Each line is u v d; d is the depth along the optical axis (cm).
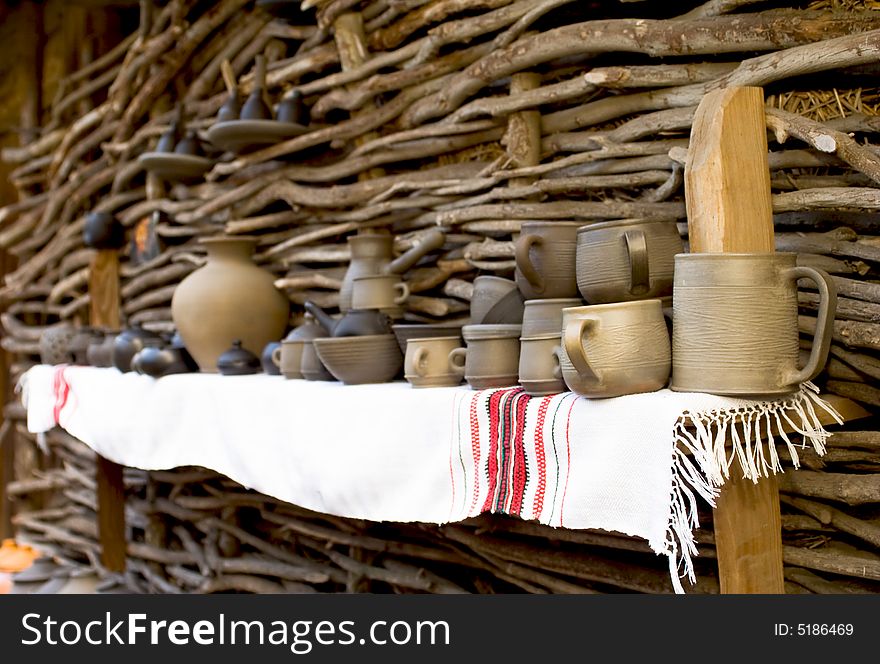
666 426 103
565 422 113
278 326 227
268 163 238
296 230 237
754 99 124
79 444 326
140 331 222
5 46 389
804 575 140
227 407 168
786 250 143
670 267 125
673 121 151
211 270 221
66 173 334
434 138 198
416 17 202
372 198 212
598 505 108
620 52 166
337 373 162
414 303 200
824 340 108
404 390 142
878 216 135
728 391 108
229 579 257
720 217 119
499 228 181
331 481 142
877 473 136
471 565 197
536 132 178
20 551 314
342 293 199
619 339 110
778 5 145
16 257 386
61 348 262
